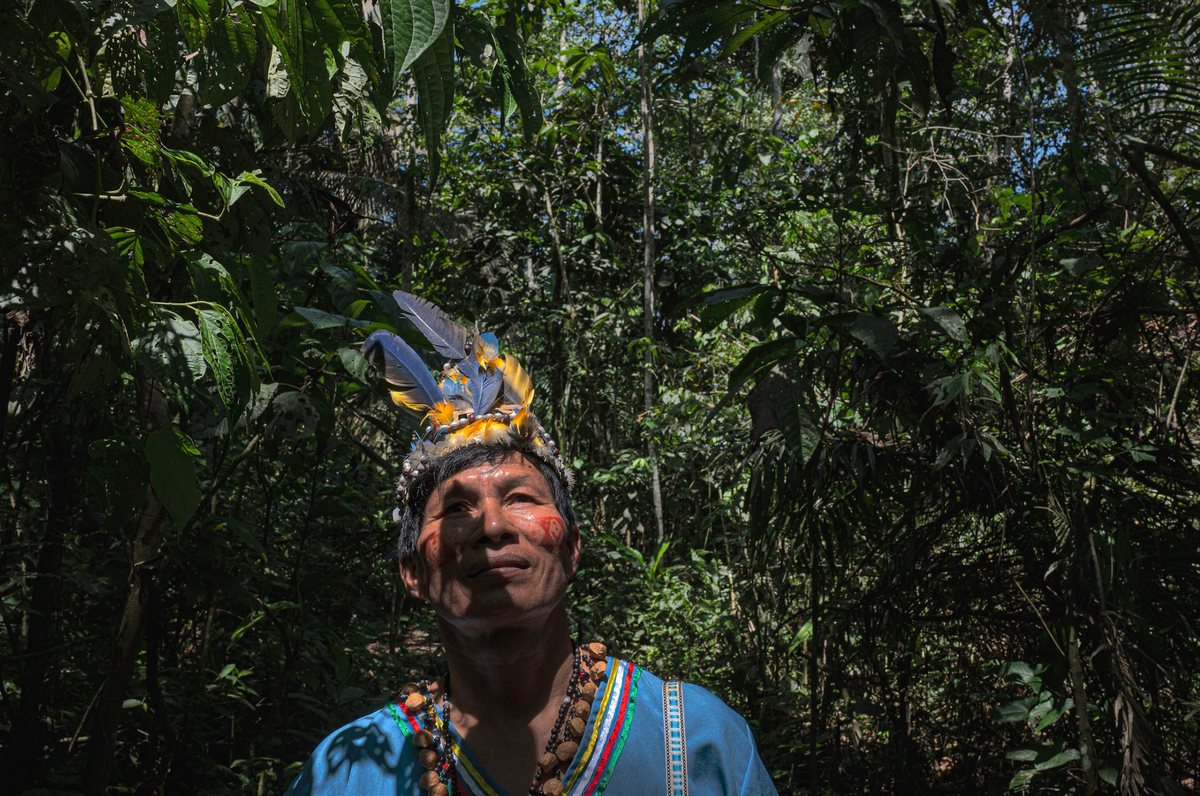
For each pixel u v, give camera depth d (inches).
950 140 138.9
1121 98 111.8
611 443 327.6
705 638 192.2
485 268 342.6
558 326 332.5
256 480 138.3
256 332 67.0
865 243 120.4
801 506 110.5
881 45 91.8
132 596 89.8
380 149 254.7
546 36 335.3
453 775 38.7
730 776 39.5
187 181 64.1
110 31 51.1
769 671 165.0
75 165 56.2
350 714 135.9
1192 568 104.3
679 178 328.5
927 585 117.6
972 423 96.9
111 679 88.7
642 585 228.7
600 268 332.5
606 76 287.3
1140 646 103.7
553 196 346.3
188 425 87.6
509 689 39.2
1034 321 107.8
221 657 133.6
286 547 141.9
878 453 110.7
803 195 129.6
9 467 111.4
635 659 200.8
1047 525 105.6
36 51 53.9
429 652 200.5
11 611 106.0
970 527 119.6
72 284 49.3
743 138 283.4
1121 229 112.4
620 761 38.7
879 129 146.0
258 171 73.5
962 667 130.4
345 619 153.5
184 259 61.6
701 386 250.1
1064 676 107.5
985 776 127.3
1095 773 95.7
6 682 125.3
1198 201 104.2
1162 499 108.7
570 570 40.6
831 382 104.3
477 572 37.0
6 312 54.1
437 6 42.9
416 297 54.8
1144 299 104.8
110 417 80.9
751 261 280.7
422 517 40.4
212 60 56.4
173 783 116.7
